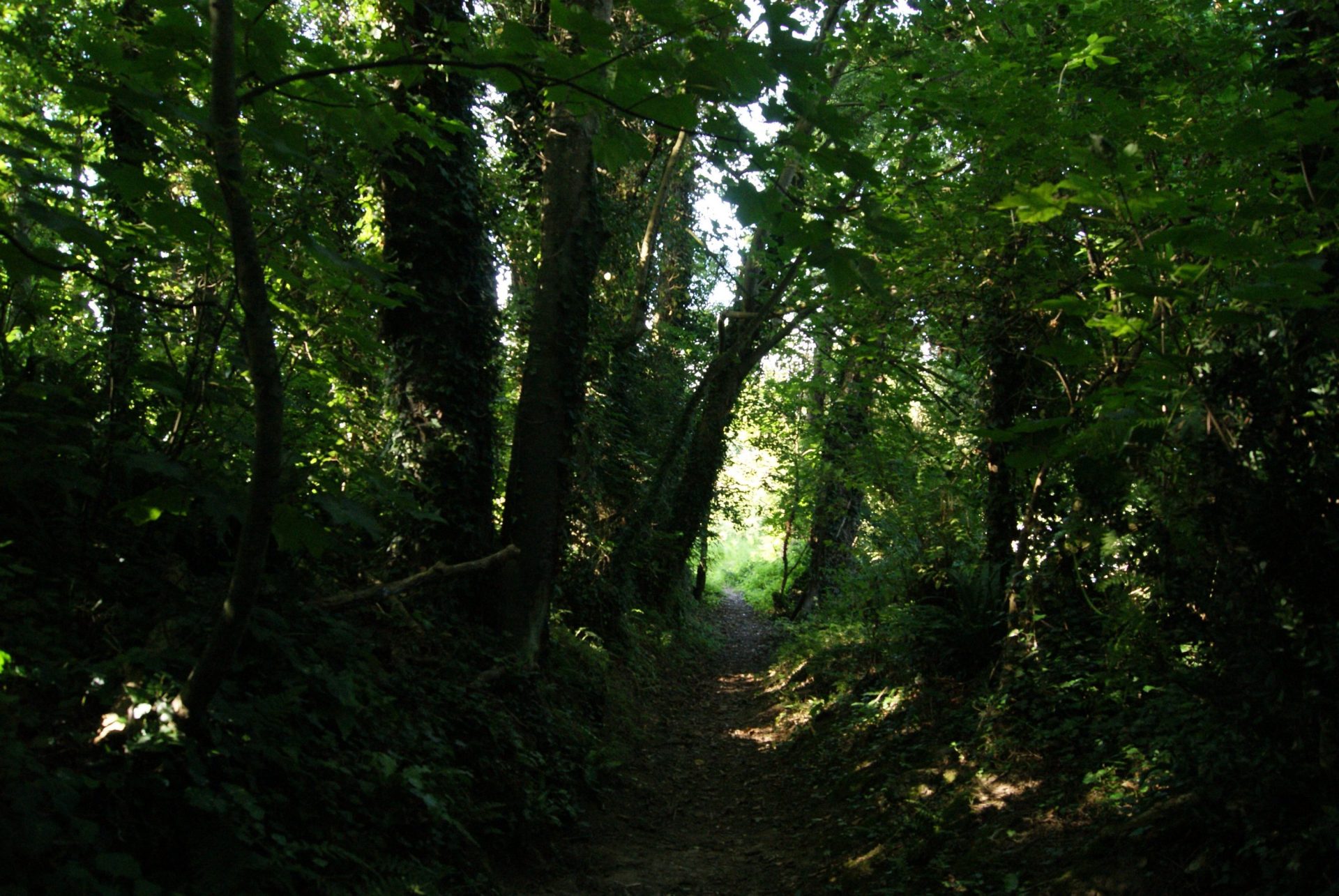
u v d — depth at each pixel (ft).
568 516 38.37
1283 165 13.62
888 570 32.96
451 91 25.32
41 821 8.50
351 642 16.63
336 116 9.64
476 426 26.76
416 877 13.30
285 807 12.19
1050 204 10.96
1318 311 11.42
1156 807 14.51
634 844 22.70
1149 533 12.66
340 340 15.15
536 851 19.21
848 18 32.45
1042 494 22.79
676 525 51.60
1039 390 24.31
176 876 9.87
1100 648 20.18
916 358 37.27
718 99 7.99
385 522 24.93
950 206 22.26
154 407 15.34
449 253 25.67
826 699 33.12
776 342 50.14
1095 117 17.33
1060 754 19.11
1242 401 11.37
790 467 63.41
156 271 15.14
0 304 13.61
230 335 14.87
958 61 22.36
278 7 14.25
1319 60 15.16
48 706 10.57
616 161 9.16
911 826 19.24
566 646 33.12
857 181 8.17
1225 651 11.44
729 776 30.50
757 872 20.74
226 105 8.23
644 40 7.67
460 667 22.03
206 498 10.14
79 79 8.07
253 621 13.73
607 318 42.93
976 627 26.00
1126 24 19.02
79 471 13.26
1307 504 10.48
